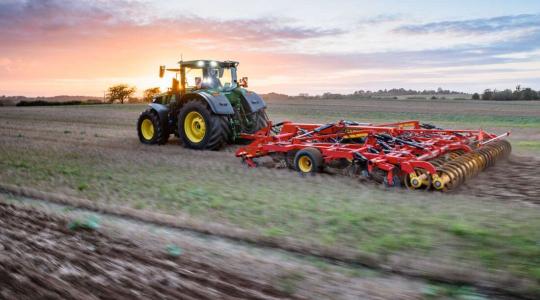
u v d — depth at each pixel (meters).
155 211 5.38
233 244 4.31
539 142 13.66
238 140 12.45
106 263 3.83
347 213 5.13
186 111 11.62
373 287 3.35
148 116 12.71
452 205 5.57
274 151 8.54
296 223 4.81
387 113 32.84
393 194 6.27
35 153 10.59
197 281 3.46
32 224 4.98
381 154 7.15
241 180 7.29
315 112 33.88
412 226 4.62
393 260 3.75
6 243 4.34
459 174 6.72
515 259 3.67
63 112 34.50
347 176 7.58
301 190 6.51
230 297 3.19
